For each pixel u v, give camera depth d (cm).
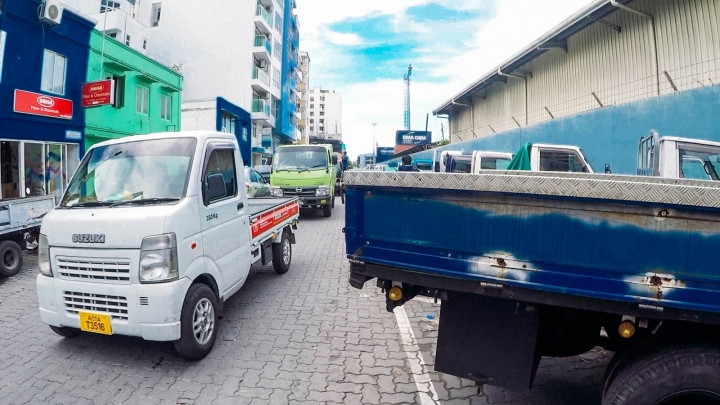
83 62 1365
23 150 1166
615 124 985
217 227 415
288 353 386
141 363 365
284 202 684
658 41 1052
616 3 1091
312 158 1355
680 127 799
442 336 248
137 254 340
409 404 302
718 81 905
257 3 3519
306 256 808
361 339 418
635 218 190
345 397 311
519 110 1773
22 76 1142
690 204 178
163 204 363
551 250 205
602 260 196
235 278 449
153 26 3462
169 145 414
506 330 234
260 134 3912
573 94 1391
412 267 237
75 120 1333
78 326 355
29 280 642
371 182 245
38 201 716
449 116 2930
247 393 317
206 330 381
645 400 196
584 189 193
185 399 308
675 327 208
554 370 352
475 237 221
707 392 187
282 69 4519
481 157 970
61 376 342
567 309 239
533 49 1491
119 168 405
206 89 3416
